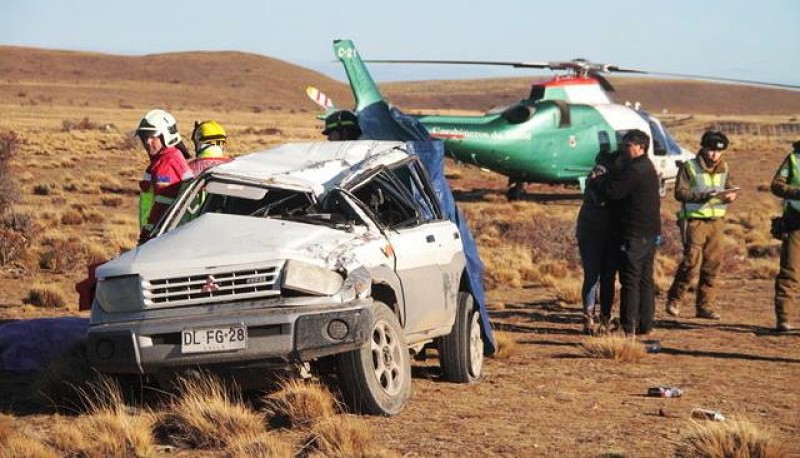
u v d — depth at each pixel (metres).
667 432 10.36
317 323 10.05
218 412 9.80
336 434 9.30
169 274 10.36
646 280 17.67
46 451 8.95
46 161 67.88
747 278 27.41
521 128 48.03
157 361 10.22
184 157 13.28
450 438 9.88
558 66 49.69
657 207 17.27
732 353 16.27
